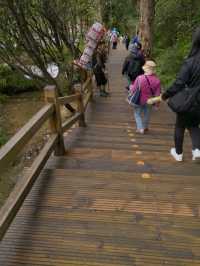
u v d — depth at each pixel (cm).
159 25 1595
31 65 1273
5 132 1140
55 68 1327
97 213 331
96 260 267
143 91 652
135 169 459
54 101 465
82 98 744
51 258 269
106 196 363
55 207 341
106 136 670
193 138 448
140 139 649
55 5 1057
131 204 348
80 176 408
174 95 413
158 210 338
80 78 1074
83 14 1248
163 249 281
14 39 1094
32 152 876
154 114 925
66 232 301
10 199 301
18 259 268
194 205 349
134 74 883
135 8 3731
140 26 1407
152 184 390
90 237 294
